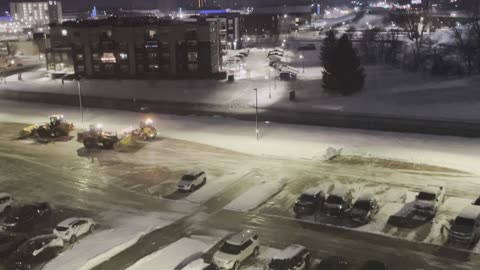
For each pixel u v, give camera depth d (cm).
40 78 11388
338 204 3825
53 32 11800
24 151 5838
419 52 11569
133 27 10425
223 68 11694
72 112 7919
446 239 3388
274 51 14100
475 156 5097
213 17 15600
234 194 4341
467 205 3884
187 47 10325
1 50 16538
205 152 5569
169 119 7250
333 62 8550
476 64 9994
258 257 3247
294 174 4772
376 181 4503
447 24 14975
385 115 7094
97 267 3178
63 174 5003
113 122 7156
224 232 3631
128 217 3947
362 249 3294
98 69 10831
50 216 4009
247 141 5941
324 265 2961
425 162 4969
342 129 6372
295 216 3869
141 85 10044
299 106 7869
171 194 4397
